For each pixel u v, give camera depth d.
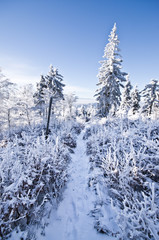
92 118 9.78
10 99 16.08
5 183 2.48
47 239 2.29
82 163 6.11
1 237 1.92
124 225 2.00
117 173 3.28
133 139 4.34
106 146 4.98
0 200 2.05
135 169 3.04
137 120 5.94
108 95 13.68
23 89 17.70
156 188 2.82
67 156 5.82
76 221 2.78
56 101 18.89
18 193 2.31
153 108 18.59
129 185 2.95
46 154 3.65
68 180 4.46
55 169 3.43
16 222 2.24
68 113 31.88
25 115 18.30
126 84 26.11
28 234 2.16
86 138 10.86
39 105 21.62
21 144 5.39
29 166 3.06
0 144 7.96
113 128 6.06
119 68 13.26
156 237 1.79
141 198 2.68
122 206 2.81
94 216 2.81
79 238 2.37
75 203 3.37
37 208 2.36
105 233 2.37
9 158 2.97
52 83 19.05
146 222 1.94
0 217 1.95
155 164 3.24
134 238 1.96
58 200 3.29
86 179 4.45
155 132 4.43
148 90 19.19
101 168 4.32
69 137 9.52
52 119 18.28
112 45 13.12
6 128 16.30
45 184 3.10
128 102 24.56
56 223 2.70
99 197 3.23
